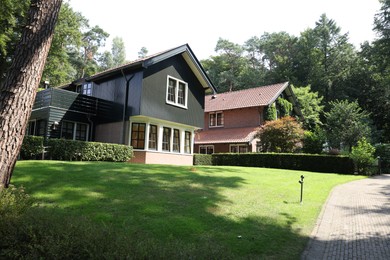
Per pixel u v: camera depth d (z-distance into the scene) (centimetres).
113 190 760
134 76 1791
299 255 506
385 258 520
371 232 673
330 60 4916
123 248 311
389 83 4031
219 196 824
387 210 896
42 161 1142
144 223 559
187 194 798
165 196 753
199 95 2205
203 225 582
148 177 959
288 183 1216
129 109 1775
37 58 514
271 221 671
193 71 2142
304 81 4838
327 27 5012
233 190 926
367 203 1000
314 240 604
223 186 964
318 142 2472
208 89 2238
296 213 774
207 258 322
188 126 2117
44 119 1784
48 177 835
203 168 1433
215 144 2852
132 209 630
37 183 773
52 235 340
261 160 2203
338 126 3234
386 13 3888
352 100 4466
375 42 4044
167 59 1934
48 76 3253
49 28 534
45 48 529
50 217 387
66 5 2914
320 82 4631
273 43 5675
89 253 306
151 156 1830
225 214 671
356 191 1252
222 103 3119
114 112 1852
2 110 479
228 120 2978
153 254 305
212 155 2412
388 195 1157
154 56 1755
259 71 5538
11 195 439
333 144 3166
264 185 1092
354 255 532
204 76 2141
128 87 1811
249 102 2877
